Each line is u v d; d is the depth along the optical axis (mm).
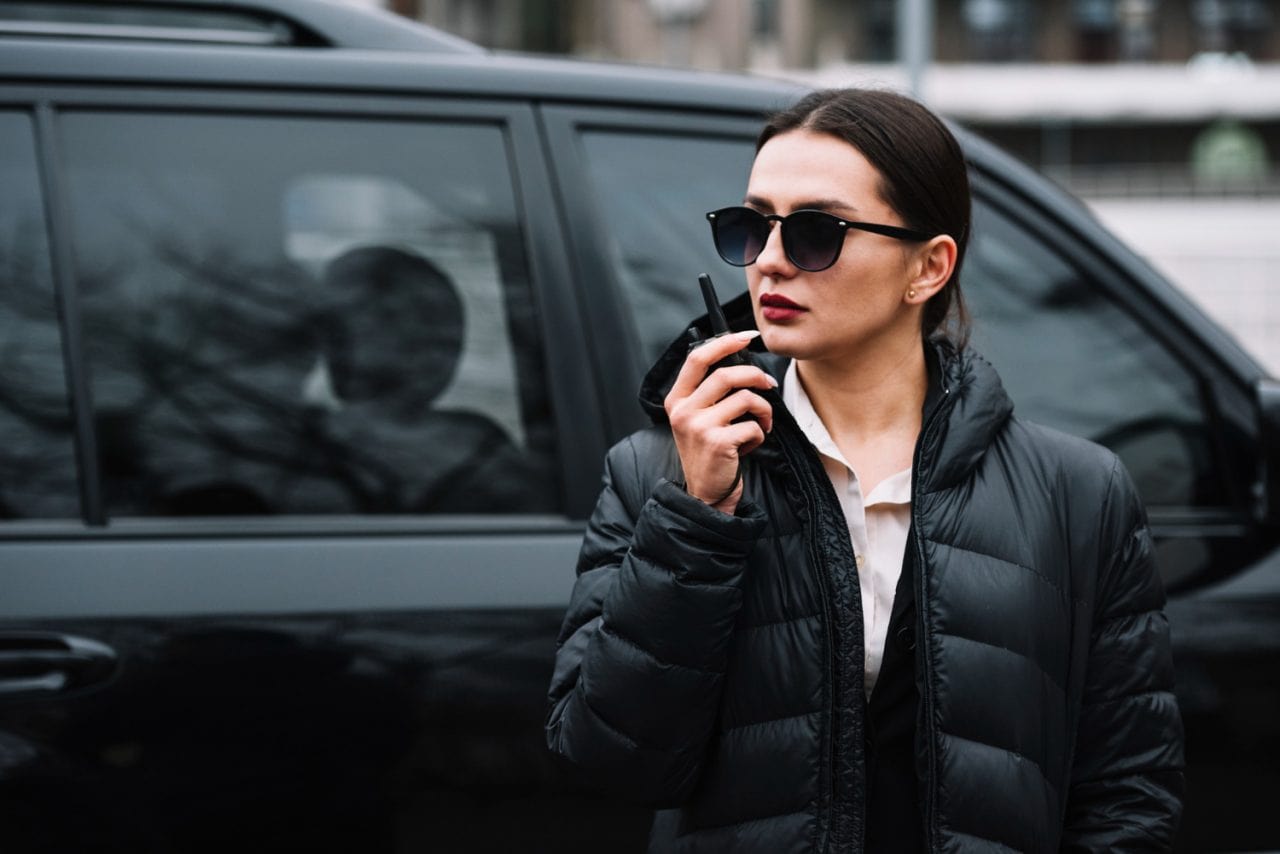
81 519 2830
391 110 3080
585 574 2211
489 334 3064
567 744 2082
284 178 3020
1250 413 3289
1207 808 3111
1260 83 62500
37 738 2676
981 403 2141
